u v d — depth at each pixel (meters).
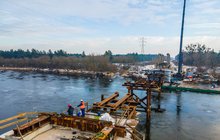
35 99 38.75
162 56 144.50
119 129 10.44
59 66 125.94
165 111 29.73
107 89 50.66
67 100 38.06
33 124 10.88
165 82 53.06
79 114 13.52
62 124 12.10
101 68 103.81
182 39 68.00
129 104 19.38
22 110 31.31
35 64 135.25
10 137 9.62
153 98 39.34
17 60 145.62
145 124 23.61
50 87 53.72
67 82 64.56
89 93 45.03
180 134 20.83
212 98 39.56
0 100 37.84
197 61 124.69
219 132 21.53
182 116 27.23
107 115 12.49
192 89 46.88
